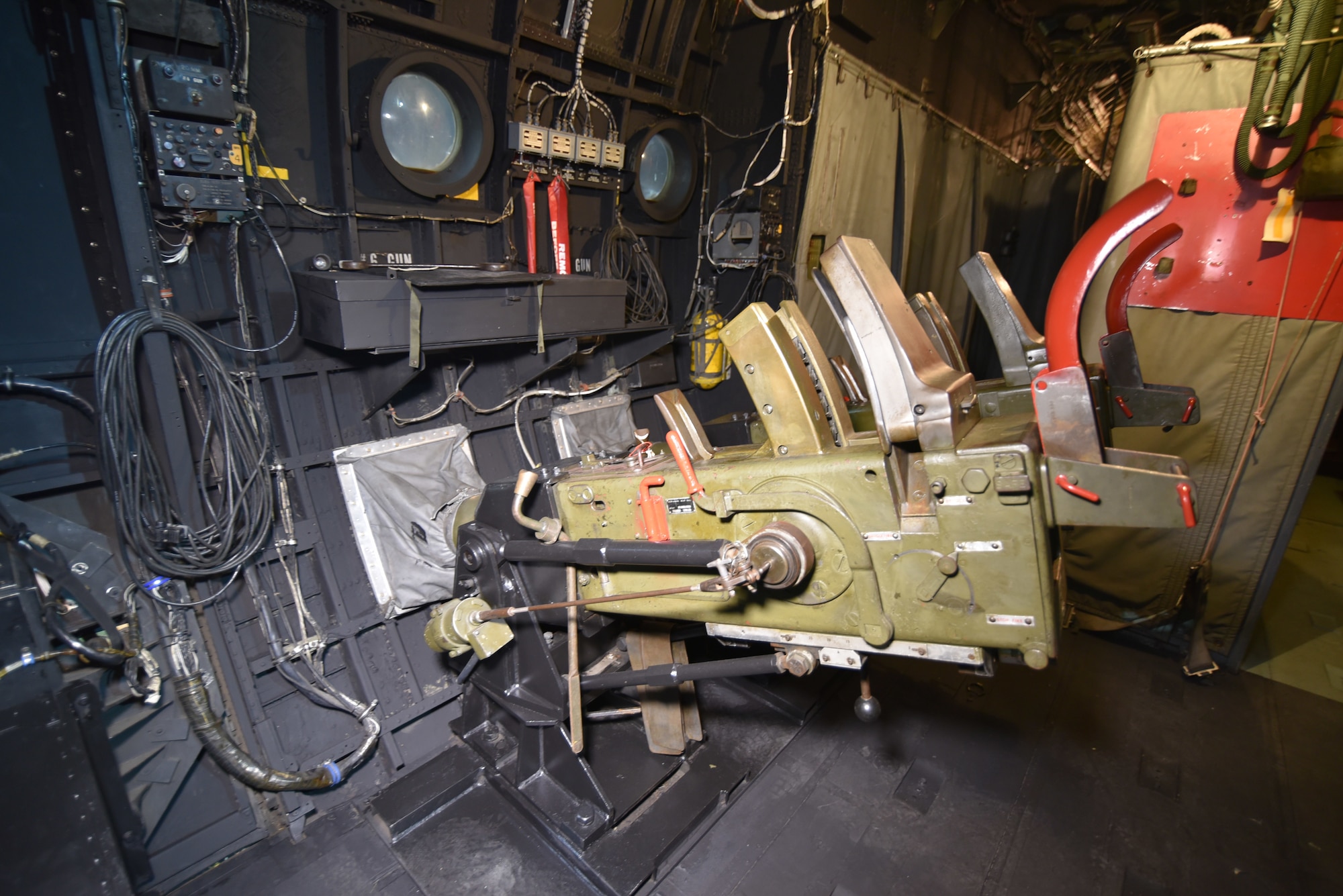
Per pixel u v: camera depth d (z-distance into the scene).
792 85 3.03
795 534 1.26
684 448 1.41
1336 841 1.80
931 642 1.24
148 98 1.58
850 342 1.17
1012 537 1.08
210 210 1.72
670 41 2.96
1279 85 2.16
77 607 1.54
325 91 2.01
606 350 3.13
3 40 1.46
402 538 2.13
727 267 3.34
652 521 1.53
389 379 2.09
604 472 1.68
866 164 3.54
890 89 3.56
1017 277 5.84
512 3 2.25
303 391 2.08
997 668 2.60
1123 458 1.09
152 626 1.69
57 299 1.59
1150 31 4.72
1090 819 1.86
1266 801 1.95
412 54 2.09
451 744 2.18
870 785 1.97
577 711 1.65
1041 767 2.06
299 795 1.88
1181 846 1.78
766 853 1.75
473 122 2.34
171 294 1.70
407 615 2.20
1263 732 2.28
